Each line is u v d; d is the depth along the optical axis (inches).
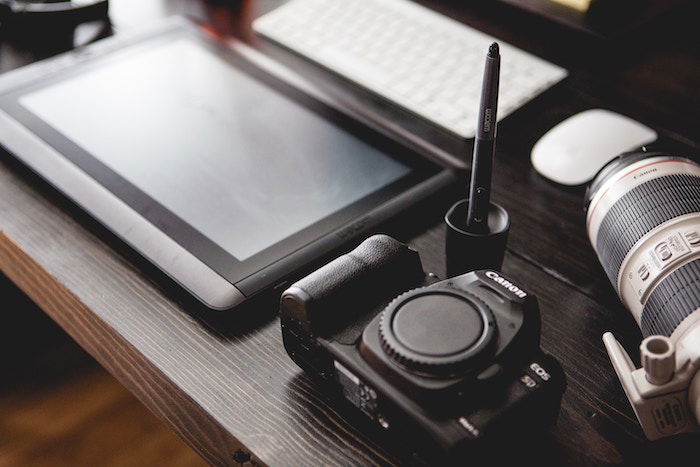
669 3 37.1
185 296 25.3
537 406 19.2
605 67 35.2
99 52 34.6
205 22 38.8
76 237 27.5
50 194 29.2
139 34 35.8
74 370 47.8
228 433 21.6
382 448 21.1
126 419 45.5
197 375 23.1
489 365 18.6
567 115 32.6
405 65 34.4
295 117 31.1
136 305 25.1
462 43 35.2
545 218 28.3
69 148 29.3
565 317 24.6
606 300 25.2
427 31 36.0
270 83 32.9
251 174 28.3
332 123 30.8
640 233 22.3
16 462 42.9
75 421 45.1
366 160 29.1
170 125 30.5
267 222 26.4
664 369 18.4
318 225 26.3
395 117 32.7
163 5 40.3
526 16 37.3
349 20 37.2
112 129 30.2
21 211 28.6
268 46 37.0
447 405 18.3
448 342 18.7
